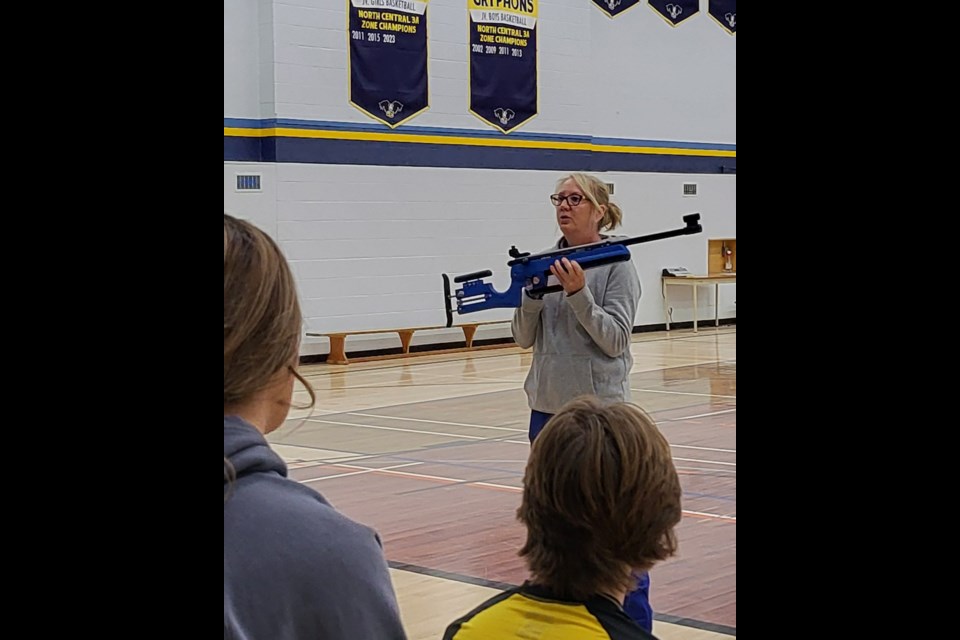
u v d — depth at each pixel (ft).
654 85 47.47
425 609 12.71
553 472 4.58
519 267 9.82
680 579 13.91
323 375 35.55
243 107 36.04
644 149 47.29
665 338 46.14
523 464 21.77
